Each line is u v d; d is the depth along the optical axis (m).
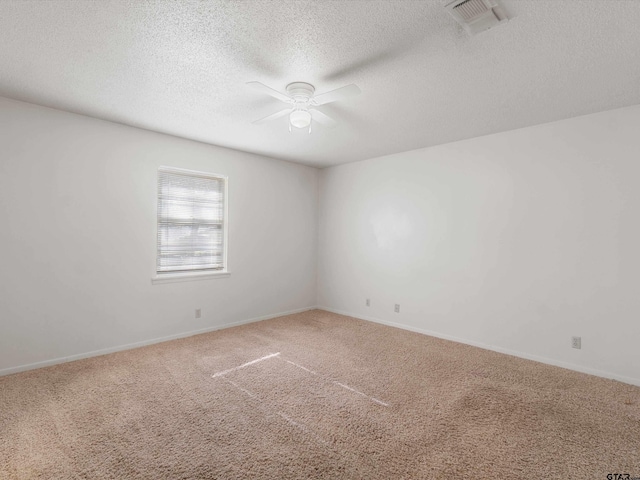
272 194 4.67
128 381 2.62
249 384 2.60
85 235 3.10
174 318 3.71
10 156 2.72
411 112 2.89
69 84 2.43
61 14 1.64
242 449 1.81
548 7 1.55
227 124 3.27
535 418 2.15
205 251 4.05
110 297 3.25
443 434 1.97
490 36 1.79
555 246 3.08
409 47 1.91
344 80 2.31
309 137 3.66
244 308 4.38
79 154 3.05
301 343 3.61
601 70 2.14
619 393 2.51
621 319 2.75
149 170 3.50
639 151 2.68
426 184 4.04
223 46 1.91
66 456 1.72
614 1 1.50
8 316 2.73
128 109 2.90
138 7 1.58
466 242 3.68
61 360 2.98
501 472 1.66
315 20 1.67
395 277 4.35
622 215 2.75
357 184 4.82
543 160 3.16
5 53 2.01
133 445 1.82
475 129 3.34
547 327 3.12
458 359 3.19
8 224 2.72
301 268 5.11
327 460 1.73
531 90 2.45
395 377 2.76
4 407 2.20
